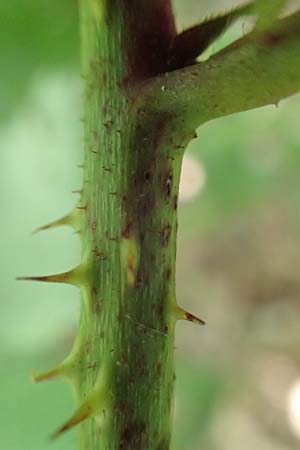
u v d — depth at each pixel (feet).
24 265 0.46
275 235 1.23
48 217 0.46
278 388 1.01
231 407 0.96
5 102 0.45
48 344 0.46
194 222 0.67
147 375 0.34
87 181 0.34
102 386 0.34
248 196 0.67
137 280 0.34
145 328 0.34
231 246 1.26
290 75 0.31
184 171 0.79
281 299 1.20
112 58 0.33
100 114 0.34
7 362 0.45
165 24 0.33
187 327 1.11
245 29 0.33
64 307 0.46
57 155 0.46
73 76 0.45
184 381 0.61
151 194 0.34
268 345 1.09
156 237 0.34
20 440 0.44
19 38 0.43
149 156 0.34
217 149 0.67
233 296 1.21
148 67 0.33
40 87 0.45
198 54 0.33
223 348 1.08
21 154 0.46
